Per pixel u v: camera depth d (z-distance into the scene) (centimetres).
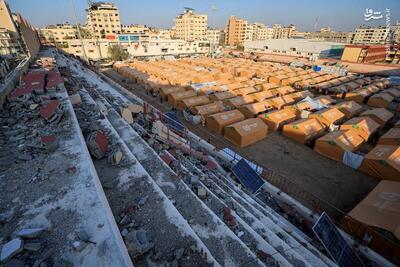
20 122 976
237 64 6084
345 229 1159
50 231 476
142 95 3619
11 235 464
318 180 1641
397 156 1608
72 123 975
